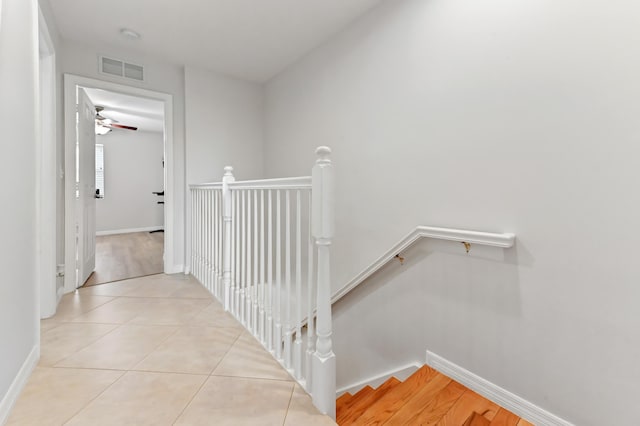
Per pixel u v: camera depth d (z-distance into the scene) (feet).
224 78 11.74
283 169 11.34
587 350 4.20
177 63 10.82
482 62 5.32
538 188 4.65
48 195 7.33
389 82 7.14
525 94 4.77
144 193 22.99
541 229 4.63
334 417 4.43
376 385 7.45
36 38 5.25
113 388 4.74
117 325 6.97
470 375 5.57
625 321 3.88
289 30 8.66
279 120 11.56
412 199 6.64
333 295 8.14
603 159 4.03
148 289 9.51
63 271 8.90
